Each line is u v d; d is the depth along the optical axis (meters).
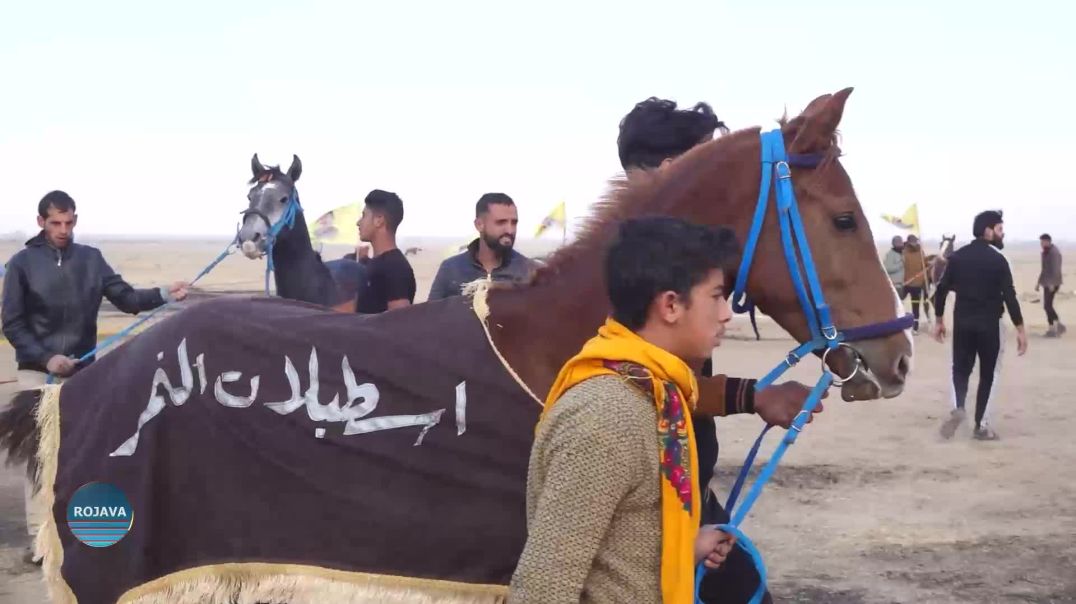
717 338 2.20
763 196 2.84
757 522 6.58
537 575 1.99
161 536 2.98
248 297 3.30
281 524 2.84
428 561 2.71
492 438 2.73
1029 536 6.20
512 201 5.39
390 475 2.77
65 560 3.09
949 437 9.27
